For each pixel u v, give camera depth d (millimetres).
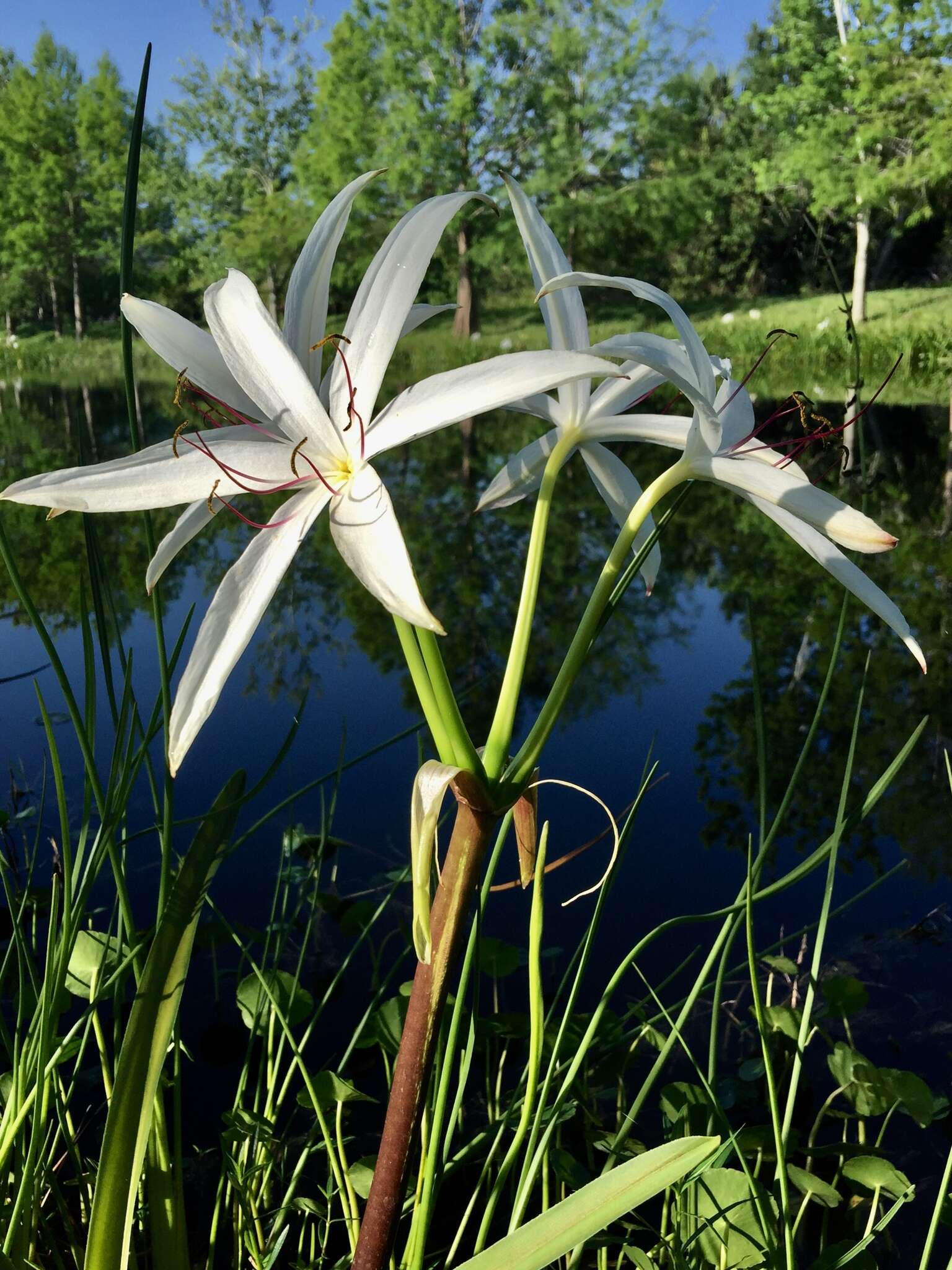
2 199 11594
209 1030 676
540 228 373
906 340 4688
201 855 404
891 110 5762
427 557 1892
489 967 652
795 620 1507
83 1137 573
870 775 1011
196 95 10859
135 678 1263
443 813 886
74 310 12938
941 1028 655
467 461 3057
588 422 381
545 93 8453
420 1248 390
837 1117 598
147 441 3023
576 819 946
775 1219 468
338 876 834
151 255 11914
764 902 808
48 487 326
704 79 11078
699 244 10047
